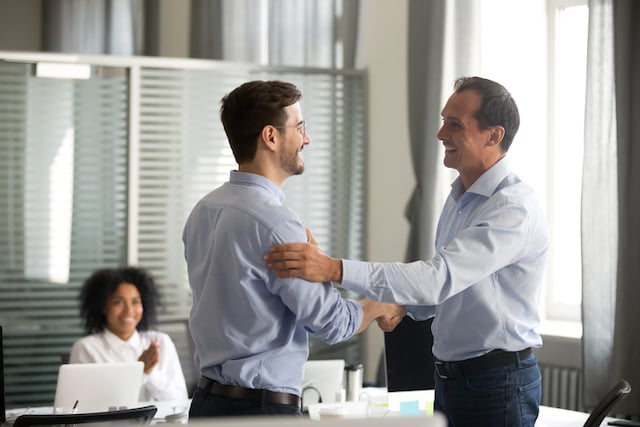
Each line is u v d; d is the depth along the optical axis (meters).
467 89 3.41
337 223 7.89
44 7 9.02
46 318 7.32
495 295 3.34
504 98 3.39
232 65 7.59
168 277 7.49
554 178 7.11
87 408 4.90
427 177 6.75
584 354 5.86
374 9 7.79
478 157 3.41
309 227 7.84
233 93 3.19
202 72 7.54
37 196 7.29
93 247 7.37
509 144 3.45
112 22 8.98
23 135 7.23
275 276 3.02
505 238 3.23
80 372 4.90
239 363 3.05
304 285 3.01
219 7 8.48
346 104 7.90
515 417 3.36
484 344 3.34
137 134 7.37
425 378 4.59
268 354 3.07
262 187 3.14
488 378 3.35
